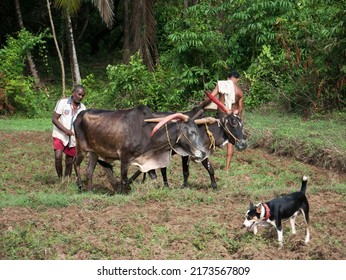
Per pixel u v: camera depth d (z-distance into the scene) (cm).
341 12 1484
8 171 1180
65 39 2628
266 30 1745
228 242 730
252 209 705
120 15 2662
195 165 1194
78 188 1010
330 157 1190
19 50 1992
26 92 1964
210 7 1844
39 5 2552
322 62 1555
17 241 737
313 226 791
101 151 967
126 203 885
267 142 1338
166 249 721
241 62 1833
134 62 1806
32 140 1505
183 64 1822
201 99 1738
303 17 1667
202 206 881
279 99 1623
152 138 934
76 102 1040
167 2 2294
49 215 834
